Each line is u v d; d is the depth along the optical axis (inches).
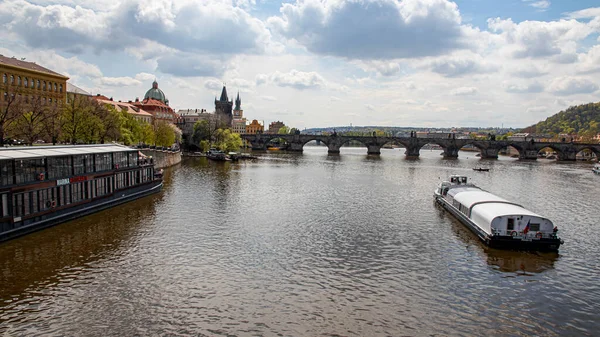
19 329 1214.9
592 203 3435.0
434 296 1505.9
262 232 2279.8
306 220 2583.7
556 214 2967.5
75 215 2405.3
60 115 4001.0
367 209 2965.1
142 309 1353.3
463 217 2487.7
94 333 1206.9
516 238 2022.6
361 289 1550.2
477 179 5201.8
